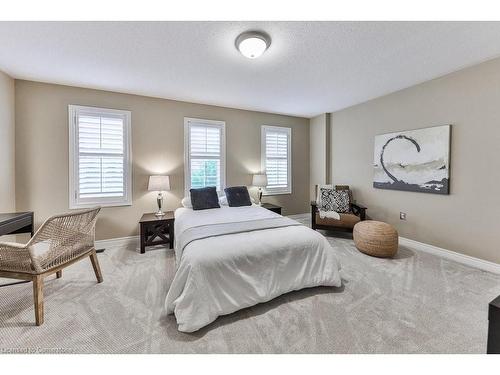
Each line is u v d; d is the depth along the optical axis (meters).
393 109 3.43
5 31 1.88
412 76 2.86
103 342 1.45
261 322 1.65
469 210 2.64
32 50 2.18
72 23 1.79
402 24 1.82
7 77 2.71
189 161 3.87
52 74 2.73
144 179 3.56
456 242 2.76
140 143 3.52
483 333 1.54
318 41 2.06
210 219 2.63
